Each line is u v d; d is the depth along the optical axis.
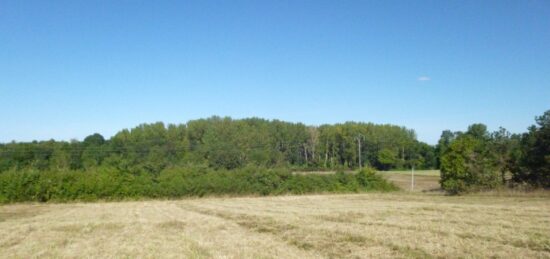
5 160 83.62
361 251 18.02
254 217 32.69
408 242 19.44
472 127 99.69
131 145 98.50
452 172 60.75
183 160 96.56
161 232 25.53
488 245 18.30
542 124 57.56
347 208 38.72
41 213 43.06
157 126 106.25
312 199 56.16
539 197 48.03
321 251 18.56
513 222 25.64
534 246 18.20
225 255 17.52
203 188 65.44
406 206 39.25
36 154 87.56
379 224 26.41
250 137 106.81
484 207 35.84
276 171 70.75
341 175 73.56
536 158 57.12
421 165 122.38
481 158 60.03
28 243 21.88
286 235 23.25
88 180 60.19
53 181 58.53
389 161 117.88
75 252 18.97
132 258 17.34
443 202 45.47
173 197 63.59
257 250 18.72
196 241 21.47
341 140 119.56
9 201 56.00
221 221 31.02
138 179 63.09
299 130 120.44
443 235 21.34
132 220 32.53
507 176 61.56
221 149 100.50
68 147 90.62
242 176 69.25
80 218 35.31
